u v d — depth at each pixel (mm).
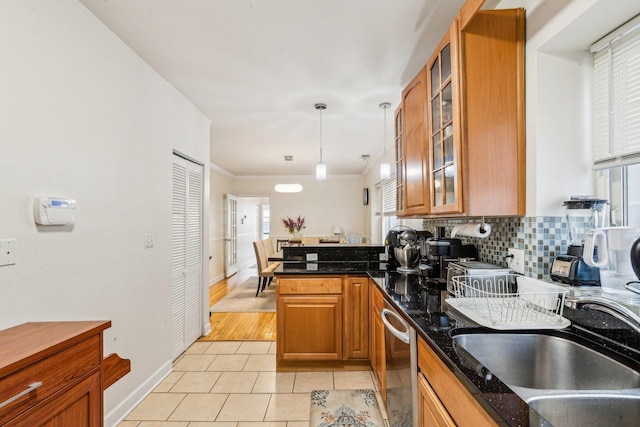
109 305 1855
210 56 2154
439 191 1850
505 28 1520
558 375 1110
